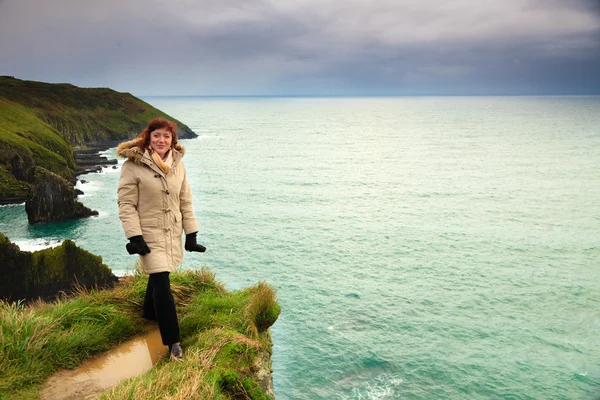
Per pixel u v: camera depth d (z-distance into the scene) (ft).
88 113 540.93
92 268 127.75
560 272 166.40
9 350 14.61
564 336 117.29
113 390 13.15
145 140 16.03
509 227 230.68
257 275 157.48
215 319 18.37
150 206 15.65
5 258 119.14
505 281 156.56
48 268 123.03
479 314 129.70
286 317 124.47
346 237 209.67
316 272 161.27
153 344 17.24
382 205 285.64
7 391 13.48
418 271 165.27
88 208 225.35
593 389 94.99
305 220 241.96
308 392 90.68
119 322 17.76
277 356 103.65
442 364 102.47
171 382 13.73
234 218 241.76
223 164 455.63
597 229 226.38
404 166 462.19
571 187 341.82
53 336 15.94
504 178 385.50
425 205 286.05
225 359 15.85
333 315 126.52
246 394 14.46
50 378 14.64
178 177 16.38
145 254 15.35
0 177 256.52
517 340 114.83
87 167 358.84
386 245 198.29
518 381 97.25
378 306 133.18
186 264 165.37
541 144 647.56
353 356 104.58
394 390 92.27
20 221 216.54
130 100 615.16
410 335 115.85
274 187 342.03
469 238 211.00
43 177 211.82
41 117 465.47
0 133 288.30
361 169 442.09
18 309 16.92
